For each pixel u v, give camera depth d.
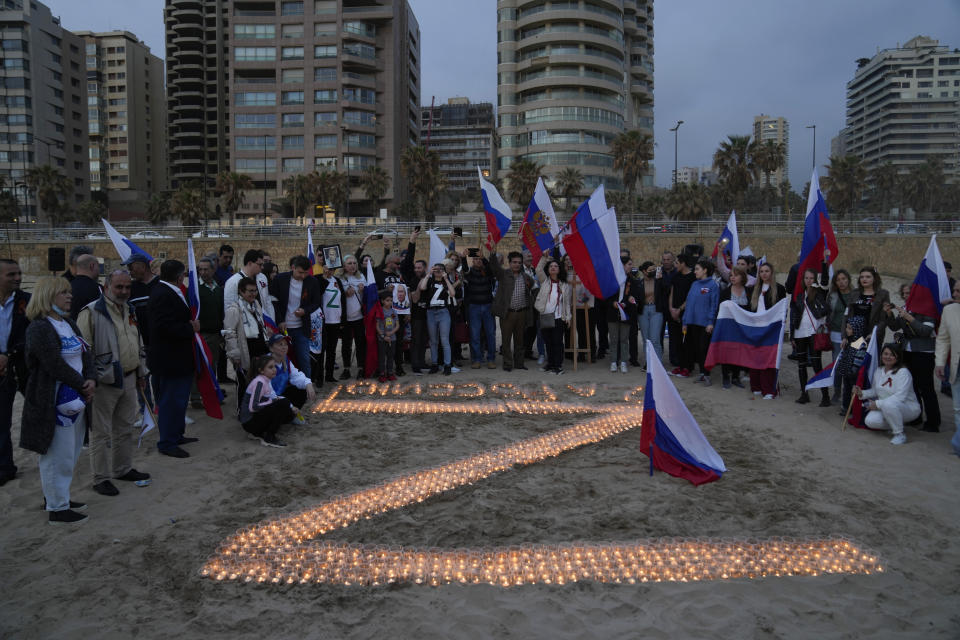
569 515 5.46
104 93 105.56
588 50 76.88
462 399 9.62
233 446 7.38
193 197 68.12
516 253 11.63
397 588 4.33
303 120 74.00
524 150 77.69
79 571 4.52
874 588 4.31
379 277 11.48
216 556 4.72
